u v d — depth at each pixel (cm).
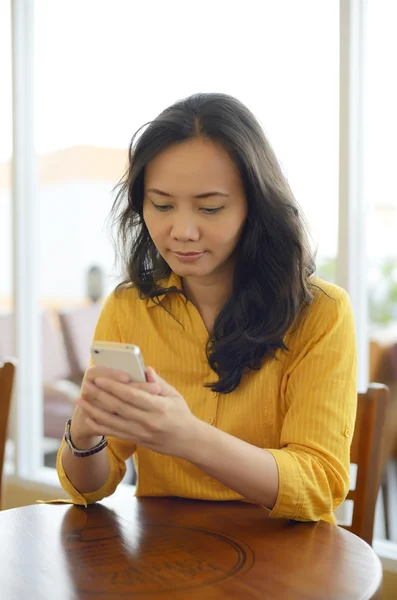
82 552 110
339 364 129
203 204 122
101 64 276
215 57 243
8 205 321
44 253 308
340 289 137
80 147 288
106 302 151
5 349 328
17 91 292
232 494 134
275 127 227
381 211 212
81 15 281
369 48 210
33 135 298
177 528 119
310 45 220
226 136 121
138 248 145
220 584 98
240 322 134
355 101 208
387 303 216
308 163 218
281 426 136
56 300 317
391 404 220
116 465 139
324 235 216
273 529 119
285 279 131
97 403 110
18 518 125
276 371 134
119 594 96
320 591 96
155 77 260
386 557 203
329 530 119
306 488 120
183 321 140
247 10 235
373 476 142
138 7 264
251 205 128
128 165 132
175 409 110
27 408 300
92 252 325
